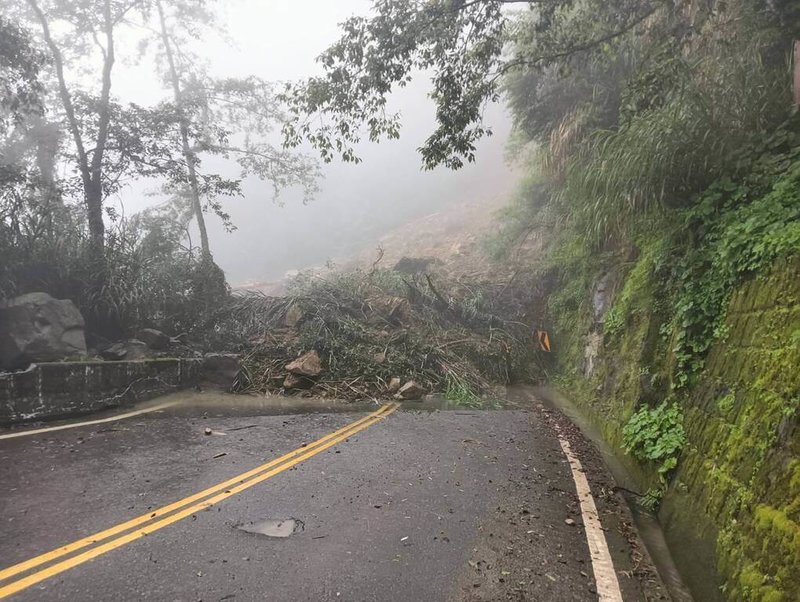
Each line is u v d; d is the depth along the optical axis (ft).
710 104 20.36
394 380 36.32
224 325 41.37
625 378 25.46
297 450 21.56
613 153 24.23
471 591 11.62
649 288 25.68
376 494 17.11
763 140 19.21
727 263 17.16
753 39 20.75
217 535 13.52
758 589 9.77
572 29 28.32
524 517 15.94
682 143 20.71
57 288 31.32
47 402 24.20
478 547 13.76
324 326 41.04
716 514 12.67
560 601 11.43
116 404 27.50
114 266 33.60
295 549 13.05
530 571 12.66
